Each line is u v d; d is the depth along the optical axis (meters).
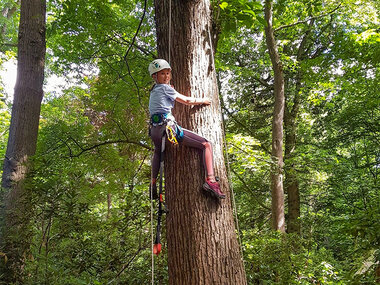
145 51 9.55
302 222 14.09
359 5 11.73
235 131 15.02
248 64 15.71
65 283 4.93
